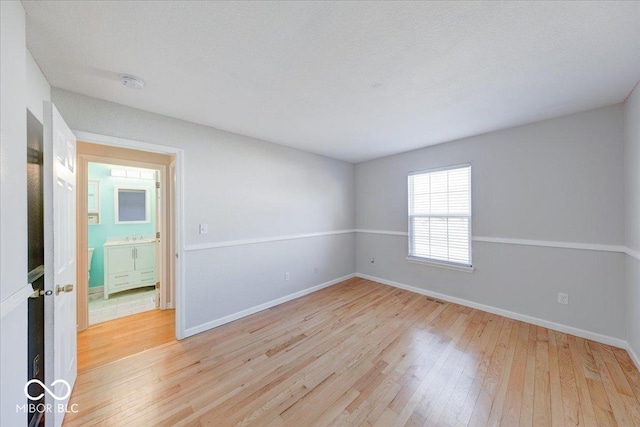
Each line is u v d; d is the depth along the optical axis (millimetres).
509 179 2969
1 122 933
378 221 4461
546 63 1683
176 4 1175
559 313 2652
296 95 2109
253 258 3209
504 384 1854
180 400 1716
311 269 3990
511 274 2979
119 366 2098
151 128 2406
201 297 2723
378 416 1578
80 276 2762
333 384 1869
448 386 1842
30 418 1472
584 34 1399
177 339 2547
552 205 2686
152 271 4211
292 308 3338
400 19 1280
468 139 3301
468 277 3350
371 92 2070
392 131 3029
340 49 1525
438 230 3662
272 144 3455
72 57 1564
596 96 2172
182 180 2602
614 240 2348
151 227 4562
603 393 1743
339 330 2707
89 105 2072
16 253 1022
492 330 2682
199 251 2715
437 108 2395
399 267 4164
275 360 2172
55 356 1401
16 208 1029
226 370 2039
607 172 2375
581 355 2201
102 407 1651
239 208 3074
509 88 2018
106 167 4148
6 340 946
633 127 2068
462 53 1573
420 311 3199
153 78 1824
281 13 1237
